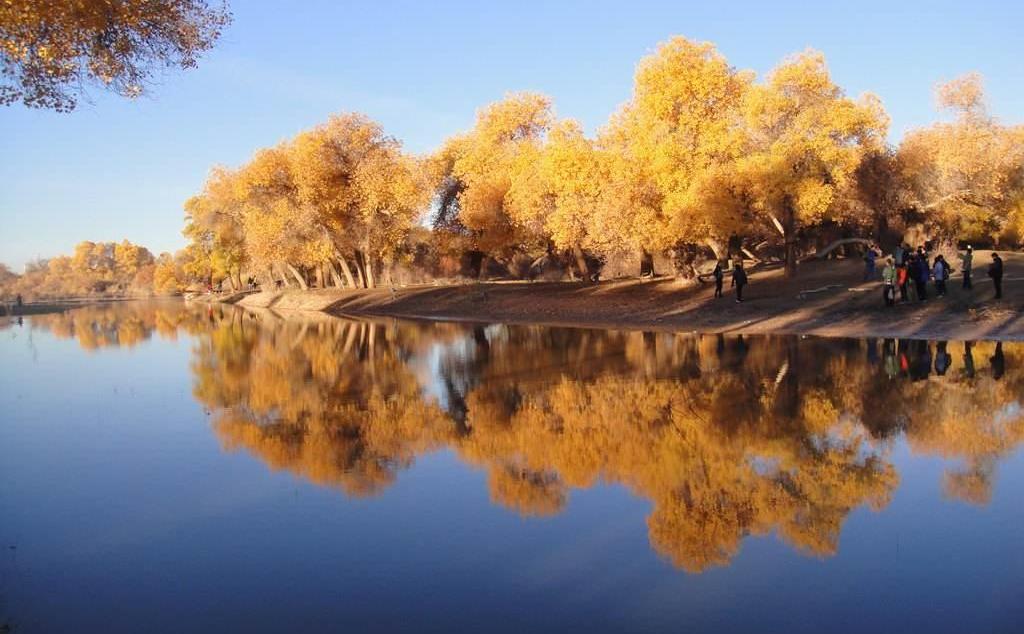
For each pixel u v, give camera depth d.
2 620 5.67
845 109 31.88
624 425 11.73
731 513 7.63
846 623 5.28
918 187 44.59
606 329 29.95
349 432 12.04
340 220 55.69
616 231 34.72
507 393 15.19
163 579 6.39
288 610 5.74
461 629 5.37
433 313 44.75
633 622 5.40
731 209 32.88
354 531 7.46
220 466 10.12
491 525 7.51
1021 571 6.05
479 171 51.53
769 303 30.64
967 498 7.81
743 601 5.68
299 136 51.41
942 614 5.38
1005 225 47.72
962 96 43.09
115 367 22.48
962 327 22.31
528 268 68.94
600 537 7.10
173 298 114.06
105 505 8.49
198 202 79.62
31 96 10.21
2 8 8.77
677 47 33.47
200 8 11.27
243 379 18.80
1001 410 11.73
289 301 63.81
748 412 12.20
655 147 33.34
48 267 154.75
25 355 27.09
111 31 10.47
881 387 13.87
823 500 7.91
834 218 40.38
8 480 9.60
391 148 53.12
